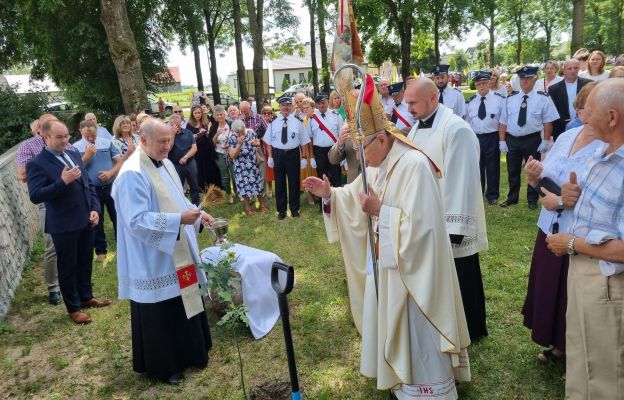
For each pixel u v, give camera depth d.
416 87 3.33
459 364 3.01
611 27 41.22
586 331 2.37
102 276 5.84
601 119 2.22
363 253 3.23
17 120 14.76
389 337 2.74
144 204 3.30
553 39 51.25
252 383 3.52
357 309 3.31
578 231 2.42
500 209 7.22
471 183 3.26
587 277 2.36
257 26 19.08
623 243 2.17
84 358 4.07
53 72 17.36
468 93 28.80
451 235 3.31
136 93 11.08
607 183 2.27
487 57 48.94
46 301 5.24
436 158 3.30
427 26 25.23
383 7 23.45
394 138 2.75
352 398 3.27
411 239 2.59
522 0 42.91
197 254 3.66
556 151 2.85
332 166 7.62
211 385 3.54
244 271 4.20
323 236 6.73
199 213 3.33
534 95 6.89
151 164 3.45
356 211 3.19
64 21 15.87
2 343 4.38
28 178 4.33
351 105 2.78
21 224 6.50
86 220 4.64
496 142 7.44
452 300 2.69
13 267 5.66
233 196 9.38
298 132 7.56
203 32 21.39
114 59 10.98
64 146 4.43
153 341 3.51
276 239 6.75
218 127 8.98
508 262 5.21
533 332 3.22
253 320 4.21
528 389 3.18
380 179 2.88
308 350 3.89
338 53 3.05
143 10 17.34
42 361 4.06
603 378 2.34
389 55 28.55
